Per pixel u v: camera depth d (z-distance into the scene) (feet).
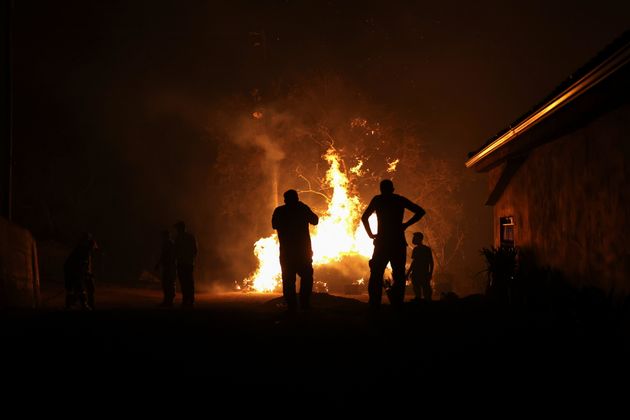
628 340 23.72
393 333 26.22
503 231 49.39
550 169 37.50
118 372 19.25
